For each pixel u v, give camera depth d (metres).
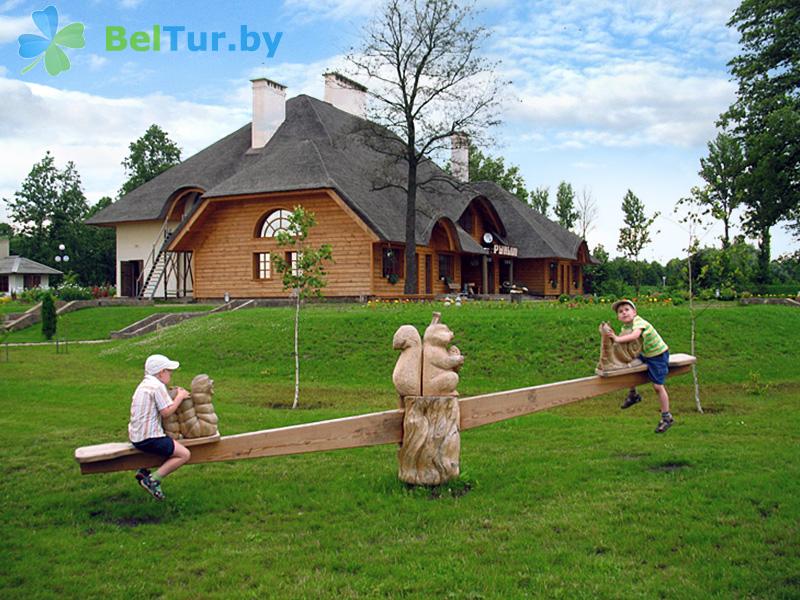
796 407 12.84
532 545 6.38
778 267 66.62
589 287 58.53
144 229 43.62
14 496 8.02
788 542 6.27
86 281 78.94
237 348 20.31
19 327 31.25
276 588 5.62
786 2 37.28
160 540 6.70
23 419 12.22
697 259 14.66
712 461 8.95
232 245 35.41
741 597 5.32
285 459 9.62
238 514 7.42
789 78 37.81
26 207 82.56
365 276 31.97
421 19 32.25
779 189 37.66
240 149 43.69
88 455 6.91
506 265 47.72
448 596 5.45
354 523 7.05
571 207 74.50
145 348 22.03
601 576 5.71
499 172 69.38
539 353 17.78
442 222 36.44
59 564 6.12
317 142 36.41
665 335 18.94
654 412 12.90
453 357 7.96
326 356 19.00
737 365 17.14
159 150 74.75
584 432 11.08
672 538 6.45
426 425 7.93
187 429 7.37
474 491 7.93
